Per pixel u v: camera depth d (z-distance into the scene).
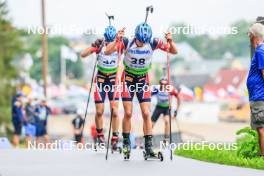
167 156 31.00
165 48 28.05
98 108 31.80
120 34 27.77
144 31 27.17
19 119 54.81
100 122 32.12
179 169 25.50
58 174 24.55
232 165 26.98
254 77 26.61
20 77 134.50
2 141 42.44
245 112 166.00
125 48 27.86
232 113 167.25
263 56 26.22
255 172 24.42
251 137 31.53
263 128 26.72
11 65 132.00
